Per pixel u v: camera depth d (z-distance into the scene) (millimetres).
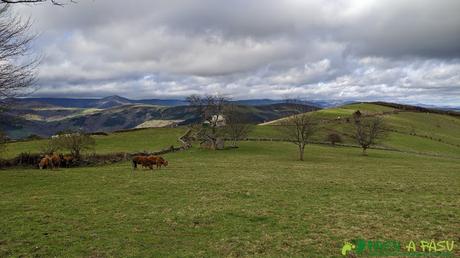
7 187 29094
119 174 38312
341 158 70812
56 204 22125
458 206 21438
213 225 17406
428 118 162375
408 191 27938
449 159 79688
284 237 15414
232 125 94875
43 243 14812
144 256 13383
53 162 47281
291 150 83938
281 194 25984
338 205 21875
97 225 17406
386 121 142875
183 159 62031
